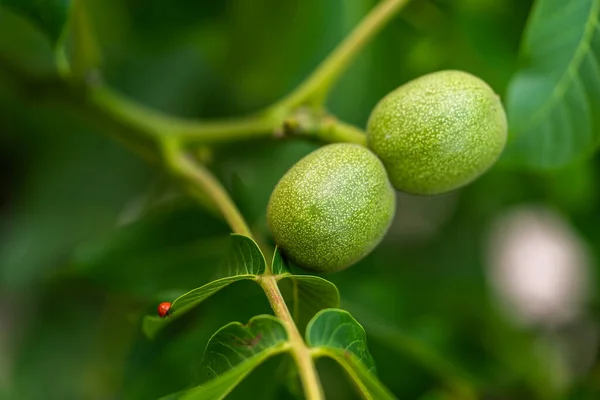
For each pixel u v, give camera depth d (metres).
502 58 0.57
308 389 0.41
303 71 0.61
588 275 0.66
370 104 0.59
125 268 0.53
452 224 0.64
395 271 0.61
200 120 0.63
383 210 0.46
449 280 0.63
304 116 0.51
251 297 0.50
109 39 0.62
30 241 0.60
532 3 0.57
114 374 0.59
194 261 0.53
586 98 0.49
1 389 0.59
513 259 0.74
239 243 0.44
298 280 0.44
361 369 0.41
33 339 0.60
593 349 0.65
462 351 0.60
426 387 0.55
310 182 0.45
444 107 0.47
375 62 0.59
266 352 0.42
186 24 0.61
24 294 0.61
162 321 0.44
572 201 0.60
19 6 0.49
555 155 0.49
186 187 0.53
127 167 0.61
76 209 0.61
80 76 0.54
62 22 0.50
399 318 0.55
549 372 0.62
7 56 0.55
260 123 0.52
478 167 0.47
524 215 0.71
